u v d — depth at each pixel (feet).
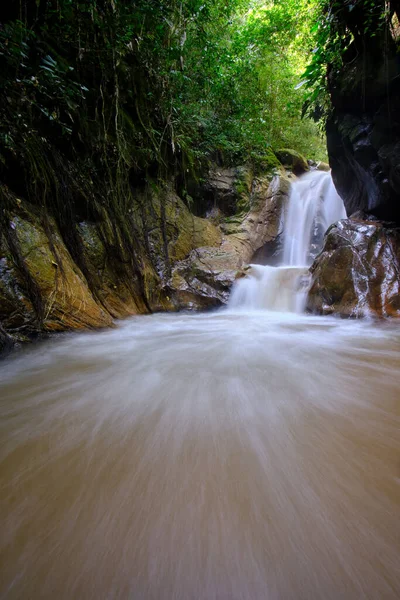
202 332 16.70
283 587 2.59
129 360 10.83
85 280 17.93
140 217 26.78
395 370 9.18
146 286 24.23
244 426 5.57
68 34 16.35
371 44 17.31
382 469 4.25
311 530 3.17
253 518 3.35
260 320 20.90
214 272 28.60
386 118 18.17
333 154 26.58
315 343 13.20
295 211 39.70
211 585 2.62
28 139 15.40
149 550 2.95
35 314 13.16
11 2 13.93
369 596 2.50
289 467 4.31
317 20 19.66
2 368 9.90
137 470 4.30
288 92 39.96
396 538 3.05
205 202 38.04
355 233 21.27
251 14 37.19
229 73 30.96
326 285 20.43
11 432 5.49
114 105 21.33
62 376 8.95
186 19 24.79
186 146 30.76
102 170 22.30
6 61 11.68
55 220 17.99
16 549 2.97
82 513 3.46
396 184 19.26
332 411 6.19
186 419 5.93
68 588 2.58
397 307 17.15
